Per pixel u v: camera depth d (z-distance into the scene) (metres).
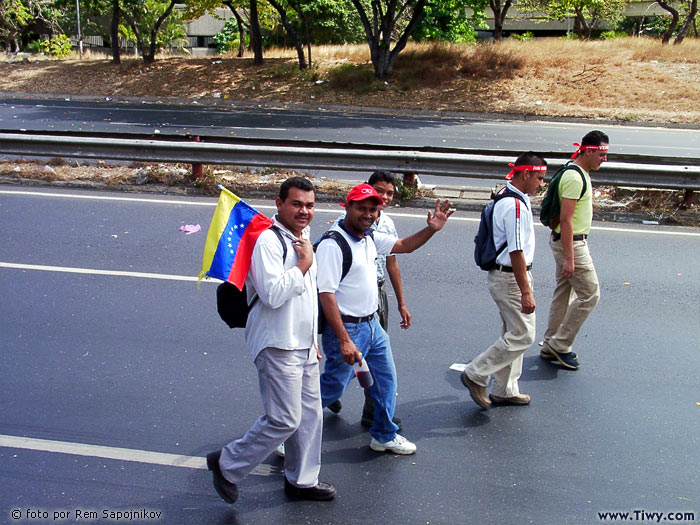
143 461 4.04
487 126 20.25
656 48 27.08
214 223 3.38
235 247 3.38
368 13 34.94
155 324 6.02
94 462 4.02
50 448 4.14
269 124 19.23
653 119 21.83
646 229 9.19
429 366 5.40
